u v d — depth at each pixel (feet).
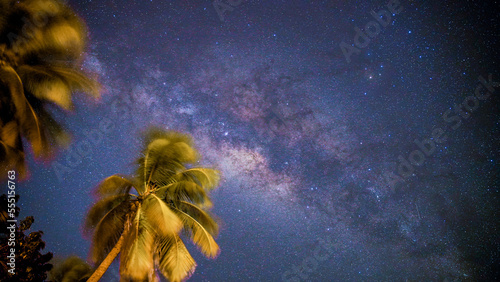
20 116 26.86
